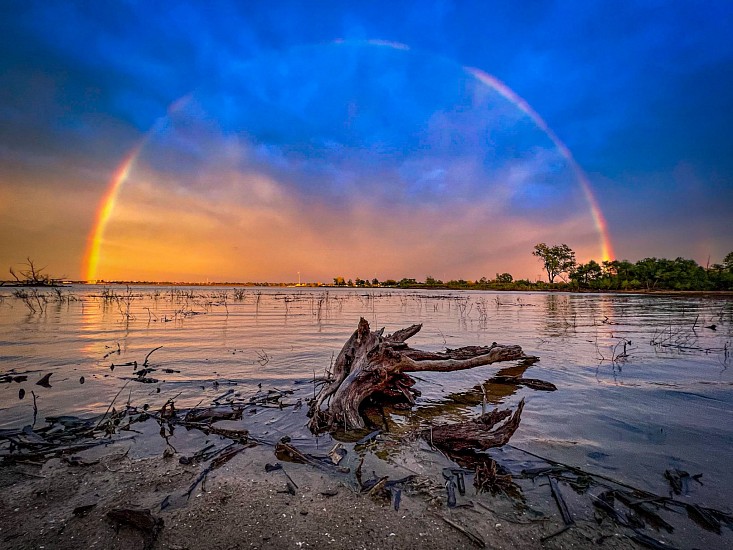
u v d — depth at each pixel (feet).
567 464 13.12
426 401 21.09
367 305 106.11
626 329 53.21
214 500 10.71
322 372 26.35
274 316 68.90
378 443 14.93
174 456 13.44
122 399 19.99
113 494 10.96
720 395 21.30
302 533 9.37
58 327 48.34
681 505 10.78
